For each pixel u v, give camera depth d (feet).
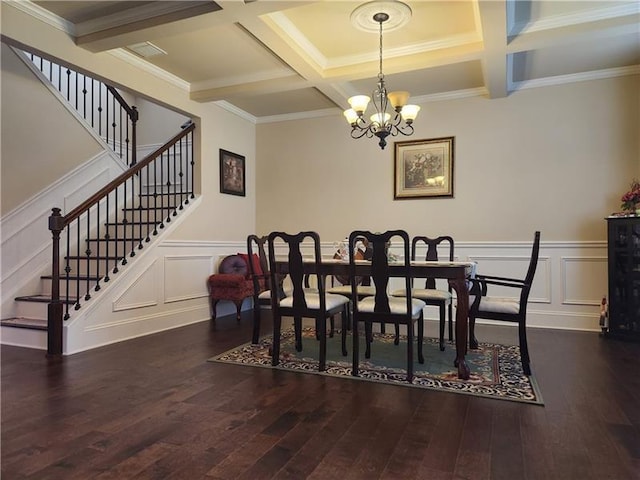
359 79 13.98
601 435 6.32
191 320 15.42
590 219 14.39
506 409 7.31
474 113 15.87
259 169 19.39
